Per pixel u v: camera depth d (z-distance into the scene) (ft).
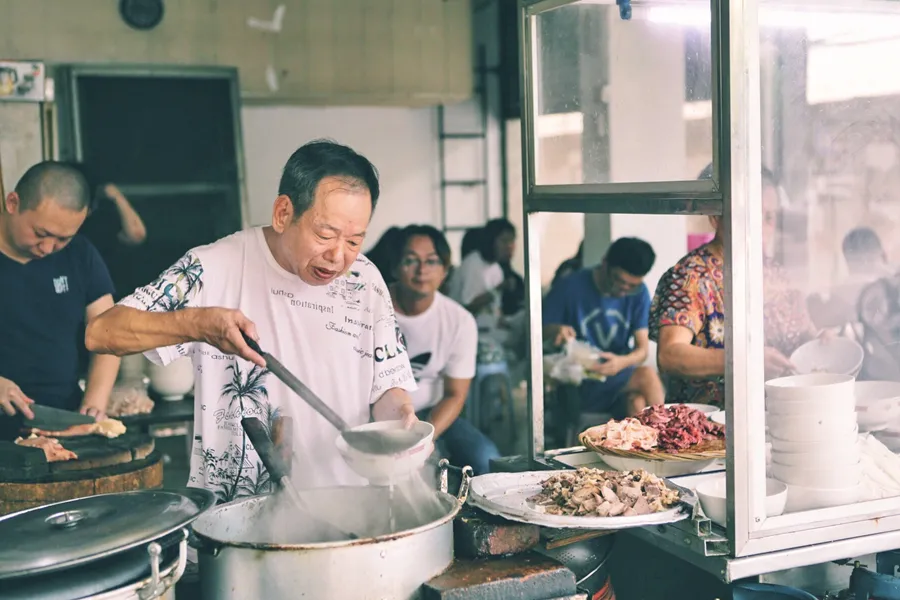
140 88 20.65
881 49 6.96
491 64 29.14
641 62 6.94
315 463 6.85
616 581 6.66
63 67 20.21
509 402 17.53
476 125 29.32
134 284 20.35
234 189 21.40
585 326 13.34
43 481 7.90
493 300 19.58
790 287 7.50
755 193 5.21
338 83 23.84
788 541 5.40
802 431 5.63
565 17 7.16
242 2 22.34
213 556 4.94
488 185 29.63
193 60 21.91
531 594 5.20
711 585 6.03
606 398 13.09
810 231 7.46
